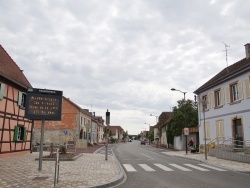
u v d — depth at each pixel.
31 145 25.28
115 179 10.98
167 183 10.84
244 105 23.28
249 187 10.01
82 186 9.27
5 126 19.67
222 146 25.23
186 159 23.66
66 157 19.47
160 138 71.75
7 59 23.48
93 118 66.19
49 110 13.42
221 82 27.59
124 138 151.00
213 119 29.45
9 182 9.84
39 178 10.77
